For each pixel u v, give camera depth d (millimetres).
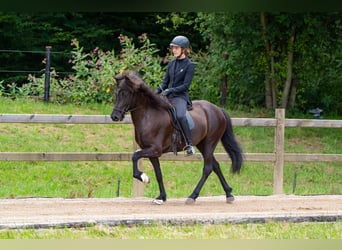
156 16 24812
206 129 11766
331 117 21844
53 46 25984
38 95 20594
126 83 11086
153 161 11680
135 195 12688
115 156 12516
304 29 20266
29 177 14672
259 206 11812
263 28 20234
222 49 20781
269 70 21281
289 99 21797
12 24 25141
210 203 12070
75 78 20297
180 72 11492
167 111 11375
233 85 21719
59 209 11016
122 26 26406
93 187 14492
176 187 14758
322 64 21156
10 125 17000
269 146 17875
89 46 26031
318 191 14867
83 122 12352
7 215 10328
